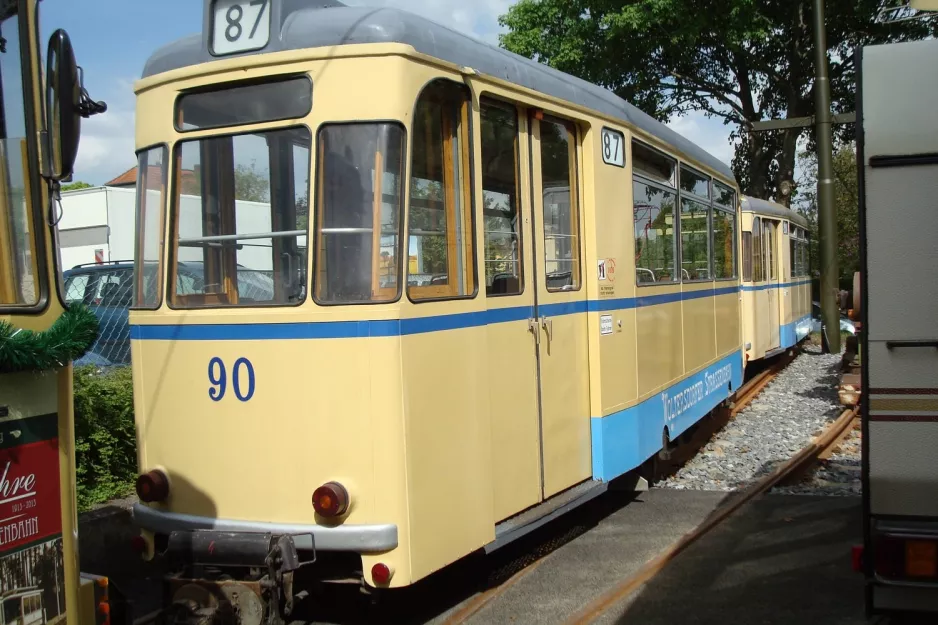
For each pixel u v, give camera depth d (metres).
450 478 4.52
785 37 23.62
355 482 4.19
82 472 6.00
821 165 9.69
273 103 4.42
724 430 10.68
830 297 9.73
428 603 5.10
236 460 4.41
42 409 3.06
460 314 4.63
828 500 7.06
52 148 3.03
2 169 3.07
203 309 4.52
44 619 3.04
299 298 4.31
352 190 4.25
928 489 3.47
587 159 6.15
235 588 4.09
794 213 20.14
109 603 3.54
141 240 4.84
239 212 4.50
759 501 7.13
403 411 4.19
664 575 5.39
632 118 7.00
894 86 3.50
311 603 5.17
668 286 8.00
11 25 3.10
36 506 3.03
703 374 9.40
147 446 4.72
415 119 4.34
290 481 4.29
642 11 20.56
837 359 19.05
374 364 4.16
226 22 4.53
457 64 4.64
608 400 6.32
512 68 5.21
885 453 3.53
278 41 4.39
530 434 5.37
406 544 4.18
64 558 3.15
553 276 5.75
